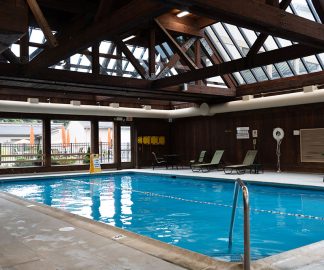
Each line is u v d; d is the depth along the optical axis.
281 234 4.86
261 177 10.05
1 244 3.50
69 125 20.77
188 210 6.60
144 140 15.24
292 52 6.45
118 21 4.51
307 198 7.49
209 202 7.37
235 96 12.06
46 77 7.48
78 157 14.38
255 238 4.69
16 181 11.08
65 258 3.06
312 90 9.85
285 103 10.58
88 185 10.40
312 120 10.99
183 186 9.86
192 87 10.48
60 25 7.97
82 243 3.51
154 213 6.39
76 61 9.96
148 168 14.84
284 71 10.72
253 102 11.38
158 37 10.41
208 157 14.33
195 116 14.90
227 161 13.60
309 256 3.10
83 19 6.99
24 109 11.56
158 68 11.34
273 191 8.41
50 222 4.48
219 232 5.02
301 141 11.28
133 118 14.98
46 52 6.30
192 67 8.31
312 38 5.03
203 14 4.11
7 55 7.03
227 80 11.78
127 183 10.76
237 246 4.37
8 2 2.96
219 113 13.35
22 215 4.94
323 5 5.31
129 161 15.05
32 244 3.49
